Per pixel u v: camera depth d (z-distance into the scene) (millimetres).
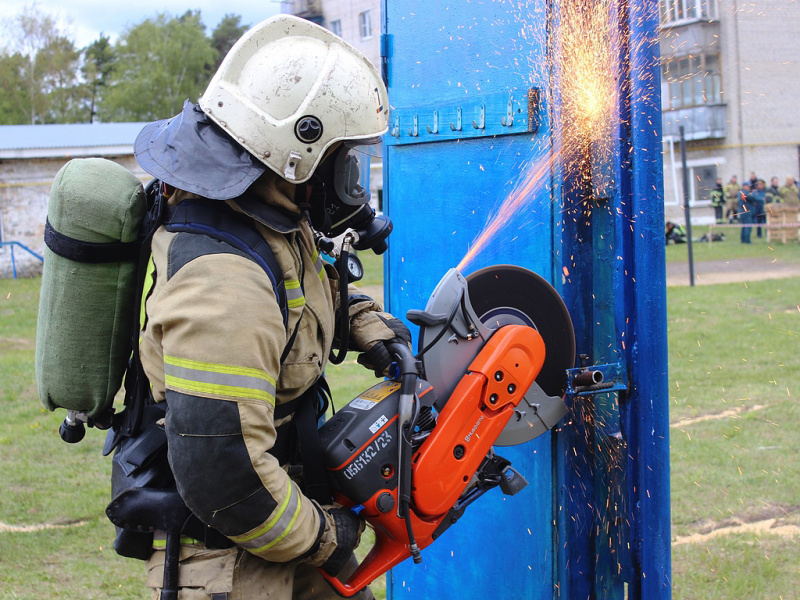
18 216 19312
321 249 1832
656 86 1911
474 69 2305
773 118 22406
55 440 5105
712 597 2881
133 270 1646
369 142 1682
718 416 5074
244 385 1417
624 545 2098
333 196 1734
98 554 3430
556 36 2025
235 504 1437
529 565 2242
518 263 2211
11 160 19078
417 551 1693
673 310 9656
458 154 2398
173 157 1562
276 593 1655
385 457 1688
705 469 4109
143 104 51625
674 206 23344
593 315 2125
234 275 1456
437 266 2514
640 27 1888
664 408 1995
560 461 2121
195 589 1585
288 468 1693
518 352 1857
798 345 7270
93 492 4137
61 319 1639
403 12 2555
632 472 2025
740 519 3525
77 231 1594
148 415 1660
